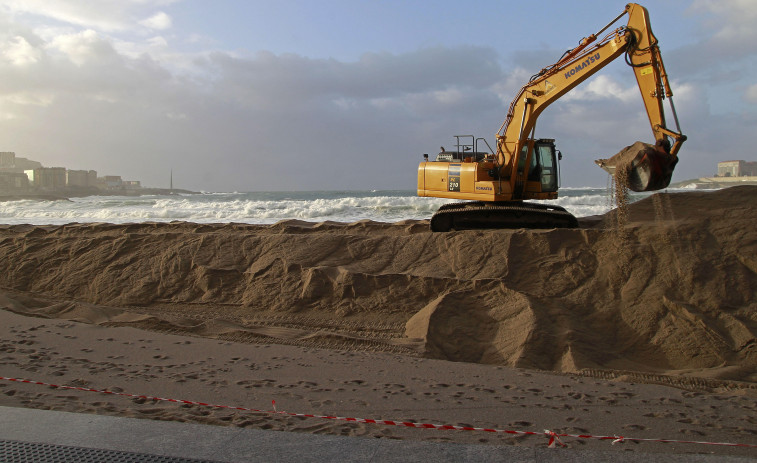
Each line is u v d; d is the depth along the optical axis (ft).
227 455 10.57
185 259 40.01
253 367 21.56
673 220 35.12
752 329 27.68
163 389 18.44
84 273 40.60
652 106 36.55
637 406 17.98
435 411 16.99
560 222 45.21
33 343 23.93
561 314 30.04
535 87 43.73
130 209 114.62
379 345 27.37
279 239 40.70
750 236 32.22
